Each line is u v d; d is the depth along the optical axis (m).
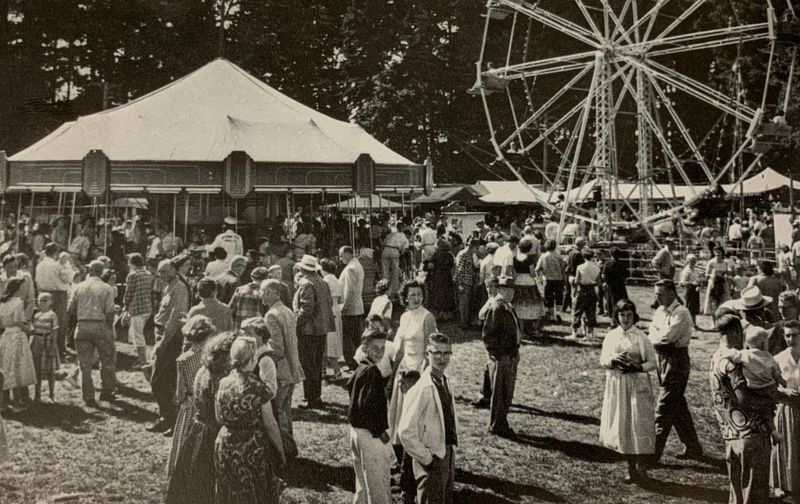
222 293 10.84
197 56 28.53
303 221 20.92
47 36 21.02
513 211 37.84
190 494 5.16
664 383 7.38
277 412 6.15
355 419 5.38
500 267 13.25
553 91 42.16
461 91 42.44
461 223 25.97
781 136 19.42
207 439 5.18
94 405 8.88
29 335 8.95
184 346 7.43
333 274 11.13
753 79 37.78
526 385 10.49
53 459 6.96
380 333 5.49
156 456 7.11
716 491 6.64
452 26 44.00
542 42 42.31
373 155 16.73
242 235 19.20
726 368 5.63
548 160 44.03
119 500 5.98
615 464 7.35
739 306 6.82
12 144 18.53
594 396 9.91
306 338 9.00
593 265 13.67
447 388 5.37
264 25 38.62
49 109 19.41
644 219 23.97
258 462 4.80
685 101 40.53
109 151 14.23
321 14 41.03
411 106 40.66
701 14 38.41
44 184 14.15
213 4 28.89
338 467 6.97
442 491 5.17
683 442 7.63
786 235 19.91
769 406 5.58
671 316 7.40
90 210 23.98
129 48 25.80
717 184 24.17
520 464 7.30
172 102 16.69
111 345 9.06
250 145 14.99
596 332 14.49
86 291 8.95
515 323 8.28
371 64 42.00
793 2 33.03
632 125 40.56
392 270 16.16
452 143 43.94
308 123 16.23
